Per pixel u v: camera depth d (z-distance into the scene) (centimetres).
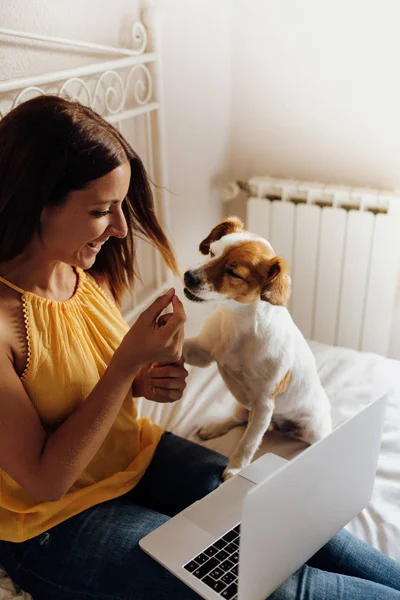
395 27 178
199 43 182
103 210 84
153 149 170
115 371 88
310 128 203
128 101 158
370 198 189
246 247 108
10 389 83
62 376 92
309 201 196
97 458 101
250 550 76
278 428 149
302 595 85
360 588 86
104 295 108
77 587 88
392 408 156
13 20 115
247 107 211
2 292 88
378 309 199
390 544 116
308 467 82
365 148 197
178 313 88
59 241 86
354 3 180
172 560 89
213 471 111
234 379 130
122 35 150
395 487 130
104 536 92
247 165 221
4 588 94
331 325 210
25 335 88
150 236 107
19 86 112
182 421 151
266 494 75
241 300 112
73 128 79
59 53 129
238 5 196
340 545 97
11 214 82
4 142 81
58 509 94
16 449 83
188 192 196
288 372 128
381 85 187
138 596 85
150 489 111
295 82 199
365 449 96
